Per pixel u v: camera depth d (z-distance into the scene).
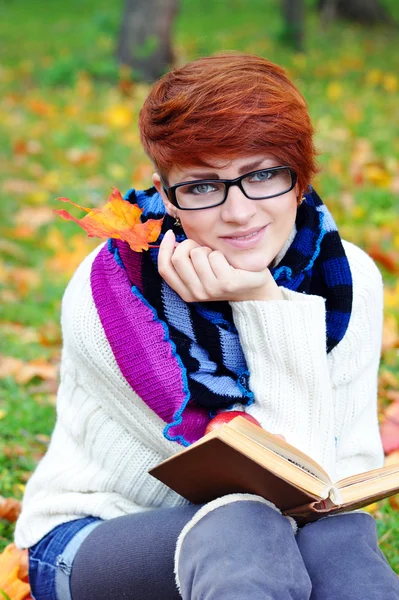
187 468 2.12
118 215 2.38
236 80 2.14
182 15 20.45
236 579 1.96
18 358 4.88
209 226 2.27
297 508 2.20
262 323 2.33
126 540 2.33
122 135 9.26
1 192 7.55
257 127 2.13
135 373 2.36
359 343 2.59
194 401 2.39
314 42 16.16
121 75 11.75
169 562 2.25
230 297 2.34
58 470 2.64
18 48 15.42
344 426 2.61
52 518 2.59
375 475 2.15
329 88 11.38
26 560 3.04
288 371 2.36
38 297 5.75
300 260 2.45
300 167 2.25
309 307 2.32
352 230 6.39
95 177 7.99
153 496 2.57
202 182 2.20
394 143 8.66
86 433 2.57
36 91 11.41
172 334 2.40
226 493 2.23
